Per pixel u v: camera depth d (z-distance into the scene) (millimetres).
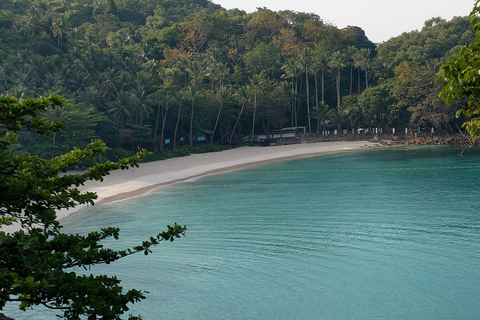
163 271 37062
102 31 198000
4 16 145375
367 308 29594
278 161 107750
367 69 167625
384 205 57438
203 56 166875
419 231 45281
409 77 141625
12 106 10500
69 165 12500
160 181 82812
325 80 170500
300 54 159250
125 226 51406
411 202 58219
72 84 119500
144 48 162000
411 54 167000
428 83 135875
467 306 29234
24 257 9906
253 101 142875
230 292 32844
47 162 12250
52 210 11969
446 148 118000
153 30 199875
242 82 165875
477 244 40469
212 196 68062
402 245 41250
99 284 10578
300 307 30188
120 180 83500
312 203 60688
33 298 10094
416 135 138625
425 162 93875
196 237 46594
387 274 34750
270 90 149500
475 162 90562
